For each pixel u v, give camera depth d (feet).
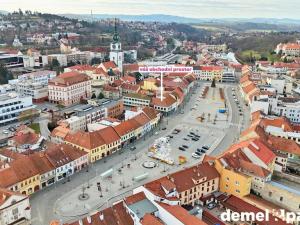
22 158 448.24
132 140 620.90
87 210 404.77
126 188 455.63
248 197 425.69
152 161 538.47
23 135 565.12
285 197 416.46
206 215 388.78
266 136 566.36
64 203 418.10
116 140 572.10
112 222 341.00
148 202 365.81
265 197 435.94
